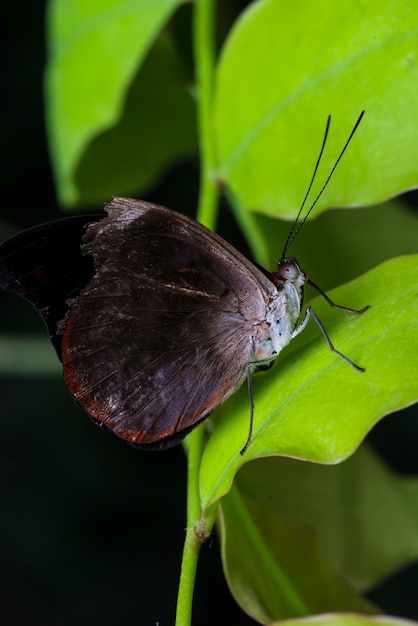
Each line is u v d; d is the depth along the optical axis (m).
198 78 0.42
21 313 0.55
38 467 0.54
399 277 0.38
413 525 0.41
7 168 0.56
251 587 0.38
